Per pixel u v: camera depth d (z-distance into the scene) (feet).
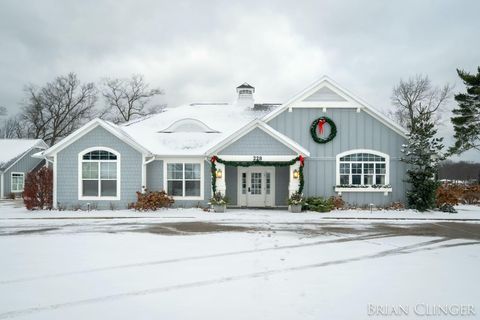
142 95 191.52
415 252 35.60
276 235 45.14
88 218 61.16
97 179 71.20
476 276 27.02
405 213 68.13
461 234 47.03
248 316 19.40
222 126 83.87
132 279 26.03
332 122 74.95
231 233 46.57
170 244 38.96
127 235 44.91
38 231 48.26
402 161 73.77
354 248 37.29
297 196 69.00
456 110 127.03
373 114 75.10
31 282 25.39
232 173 78.02
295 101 75.66
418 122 74.43
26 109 182.70
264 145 71.10
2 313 19.90
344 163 75.36
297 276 26.84
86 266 29.66
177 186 73.92
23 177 127.44
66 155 71.15
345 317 19.34
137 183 71.20
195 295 22.70
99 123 70.85
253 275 27.07
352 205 74.02
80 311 20.17
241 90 96.89
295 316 19.42
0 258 32.37
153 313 19.85
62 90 183.42
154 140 77.51
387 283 25.22
